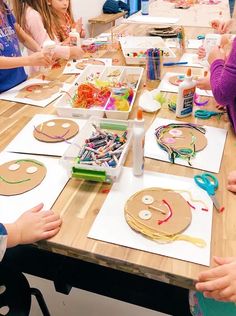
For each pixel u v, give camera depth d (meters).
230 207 0.77
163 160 0.94
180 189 0.82
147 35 2.12
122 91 1.25
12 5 2.09
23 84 1.49
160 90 1.38
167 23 2.45
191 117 1.17
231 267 0.61
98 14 4.27
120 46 1.94
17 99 1.33
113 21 4.12
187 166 0.91
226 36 1.58
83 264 1.12
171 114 1.20
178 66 1.66
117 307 1.35
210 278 0.60
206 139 1.03
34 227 0.70
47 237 0.69
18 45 1.84
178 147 0.98
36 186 0.84
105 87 1.30
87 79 1.44
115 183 0.85
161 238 0.68
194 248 0.66
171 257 0.64
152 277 0.65
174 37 2.07
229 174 0.87
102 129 1.06
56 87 1.44
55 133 1.07
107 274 1.12
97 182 0.85
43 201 0.79
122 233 0.70
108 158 0.88
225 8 3.03
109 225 0.72
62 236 0.70
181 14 2.80
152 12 2.91
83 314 1.32
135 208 0.75
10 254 1.06
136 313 1.33
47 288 1.42
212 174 0.88
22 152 0.98
